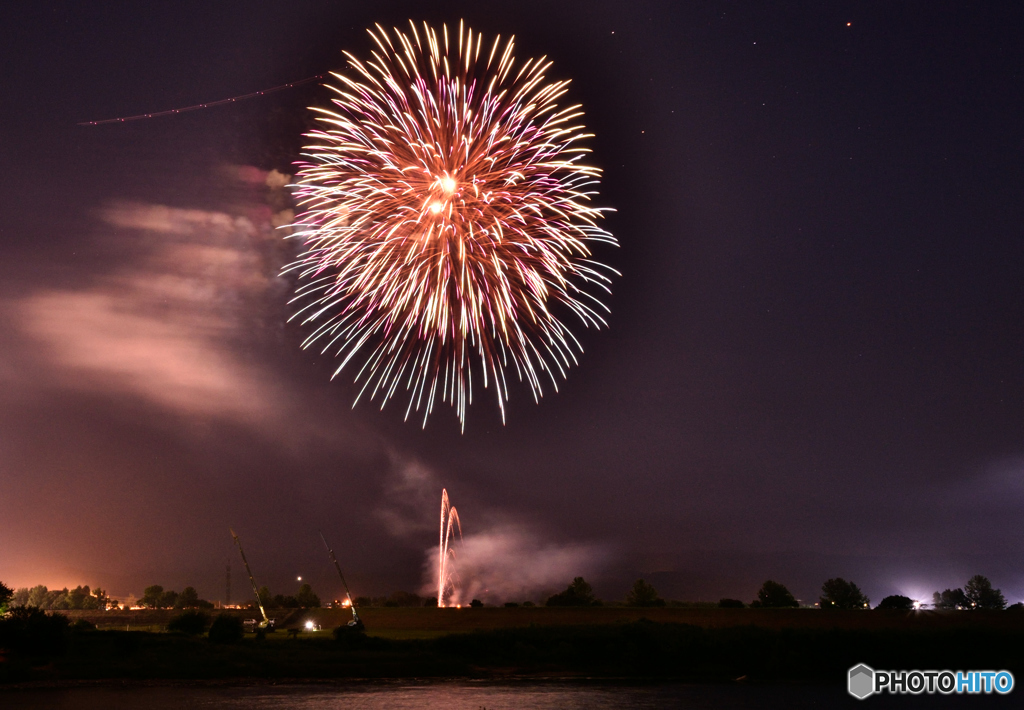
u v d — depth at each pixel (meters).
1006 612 94.50
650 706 53.53
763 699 57.75
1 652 64.56
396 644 76.88
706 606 131.62
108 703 51.06
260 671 65.38
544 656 72.75
